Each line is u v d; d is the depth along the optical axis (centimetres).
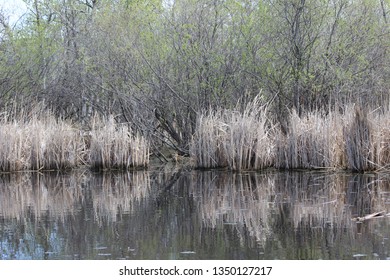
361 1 3012
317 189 1972
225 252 1234
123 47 3034
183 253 1233
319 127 2434
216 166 2573
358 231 1373
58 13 3725
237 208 1698
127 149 2650
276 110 2984
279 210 1647
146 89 3030
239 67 2977
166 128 3136
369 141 2262
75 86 3428
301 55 2912
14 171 2580
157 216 1616
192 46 2952
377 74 3064
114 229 1464
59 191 2100
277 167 2491
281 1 2933
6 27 3584
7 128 2614
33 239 1373
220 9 3027
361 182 2066
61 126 2769
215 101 2992
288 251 1226
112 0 3403
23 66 3509
